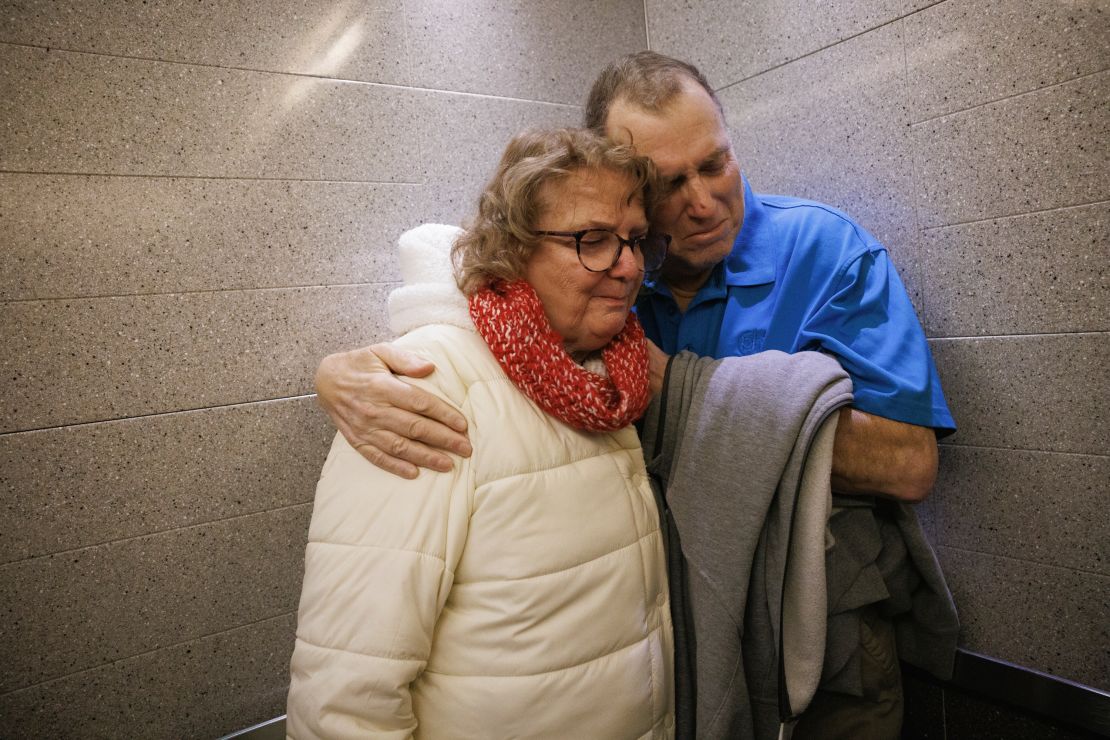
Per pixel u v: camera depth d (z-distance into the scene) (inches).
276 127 53.0
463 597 33.5
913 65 52.8
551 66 66.7
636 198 37.1
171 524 49.1
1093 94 44.3
